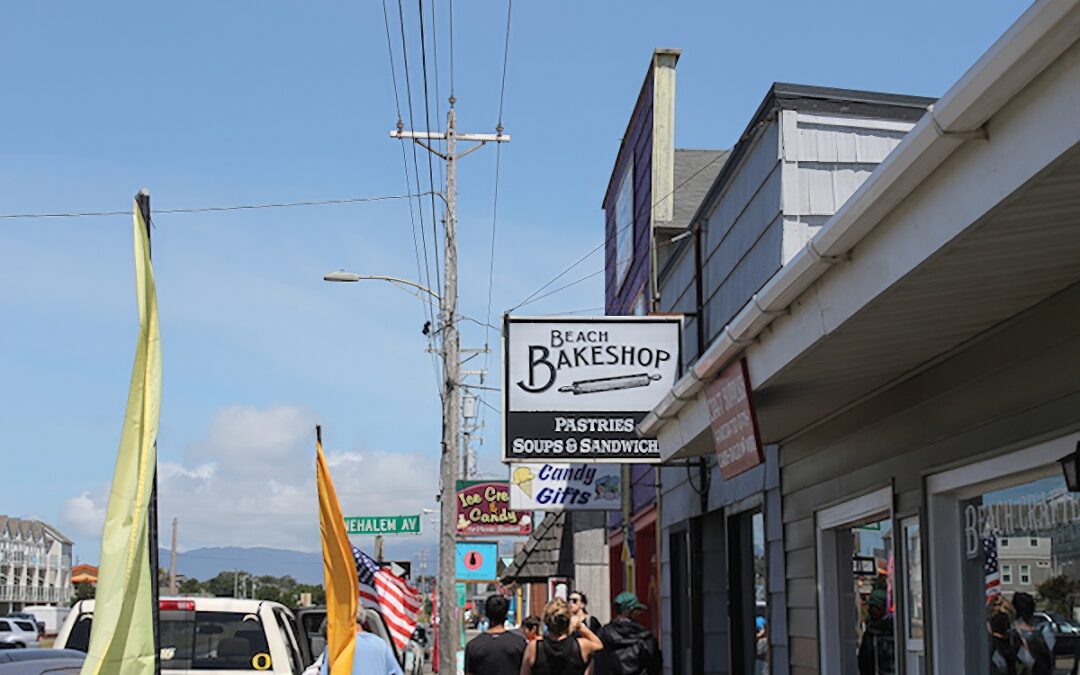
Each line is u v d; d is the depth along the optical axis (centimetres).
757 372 820
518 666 1061
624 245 2109
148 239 483
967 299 647
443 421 2400
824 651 1037
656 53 1836
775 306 734
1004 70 444
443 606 2347
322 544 740
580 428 1395
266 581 11356
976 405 759
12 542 10862
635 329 1415
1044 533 707
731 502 1356
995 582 769
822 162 1141
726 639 1511
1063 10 405
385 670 1021
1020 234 534
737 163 1291
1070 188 477
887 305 632
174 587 5709
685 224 1794
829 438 1031
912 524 868
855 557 1029
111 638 448
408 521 3108
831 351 736
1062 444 661
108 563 456
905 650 877
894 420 890
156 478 478
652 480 1831
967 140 498
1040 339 678
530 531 2934
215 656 1034
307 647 1327
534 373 1402
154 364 475
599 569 2348
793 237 1125
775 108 1149
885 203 568
